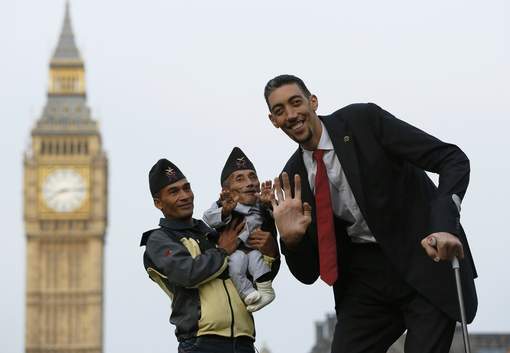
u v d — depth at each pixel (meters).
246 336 8.97
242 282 9.04
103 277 147.62
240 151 9.74
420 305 8.70
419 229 8.74
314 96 9.00
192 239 9.11
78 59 149.25
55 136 144.62
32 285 141.50
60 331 141.00
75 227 143.00
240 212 9.45
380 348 9.02
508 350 72.00
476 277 8.92
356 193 8.70
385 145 8.77
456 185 8.41
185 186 9.23
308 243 9.05
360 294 9.01
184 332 8.93
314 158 8.97
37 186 143.25
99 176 144.38
